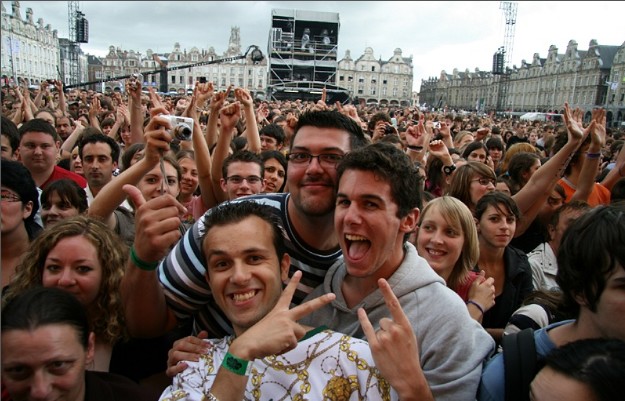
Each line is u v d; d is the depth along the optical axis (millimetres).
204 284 843
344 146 841
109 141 1848
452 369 696
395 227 729
